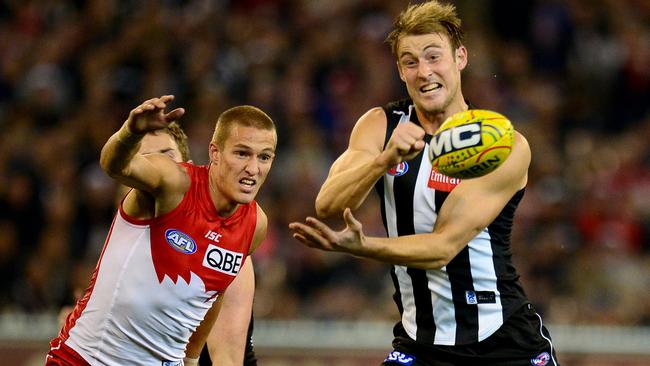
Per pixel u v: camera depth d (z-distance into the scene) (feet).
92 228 133.80
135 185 60.90
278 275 131.03
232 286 71.51
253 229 66.08
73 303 120.47
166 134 69.51
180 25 164.25
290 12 172.76
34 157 141.28
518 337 69.97
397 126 65.26
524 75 167.94
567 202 147.13
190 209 63.67
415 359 70.38
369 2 172.55
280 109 154.10
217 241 64.59
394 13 170.40
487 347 69.62
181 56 159.63
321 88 160.04
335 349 109.81
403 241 62.69
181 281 64.28
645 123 165.37
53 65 158.92
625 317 131.85
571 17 174.29
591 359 111.14
